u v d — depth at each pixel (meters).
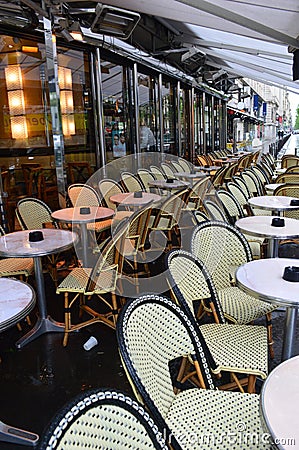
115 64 6.53
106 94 6.31
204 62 8.94
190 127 11.02
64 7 4.54
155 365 1.45
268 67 7.75
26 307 1.89
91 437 0.92
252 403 1.57
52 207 5.95
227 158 11.84
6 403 2.21
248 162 9.78
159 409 1.37
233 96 16.78
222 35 5.70
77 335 2.95
